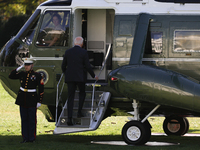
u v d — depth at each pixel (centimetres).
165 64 2966
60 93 2917
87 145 2664
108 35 3456
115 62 2992
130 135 2731
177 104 2594
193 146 2666
